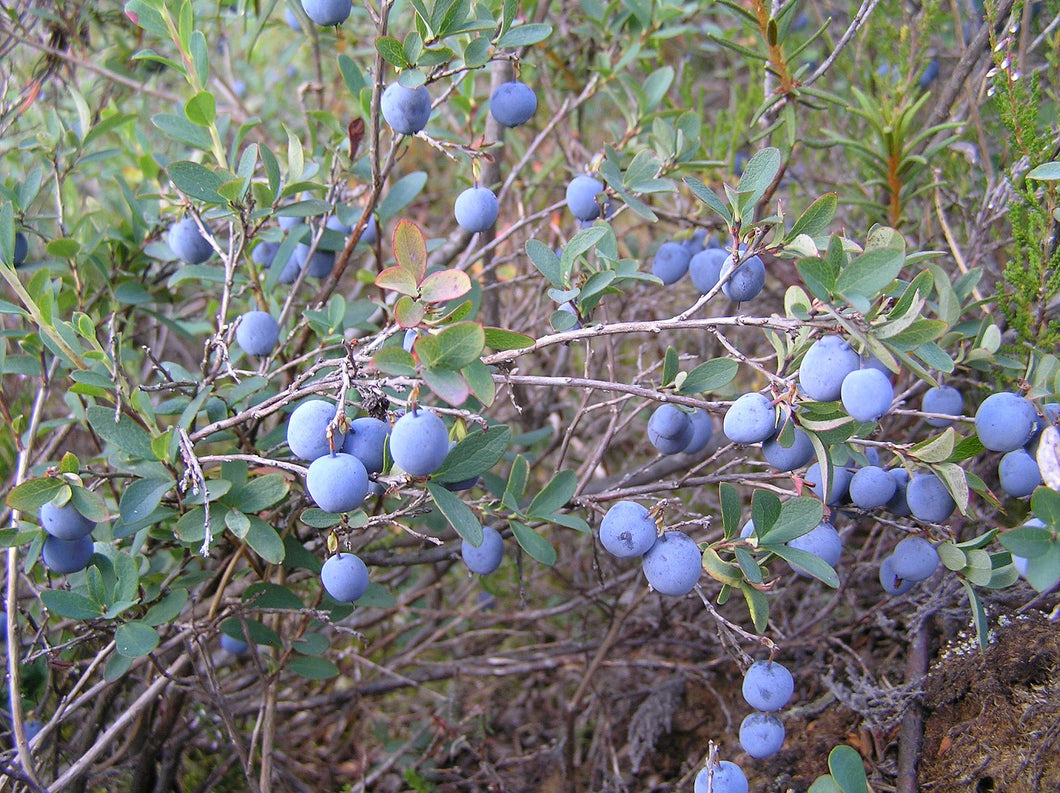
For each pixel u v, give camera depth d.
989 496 0.17
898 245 0.15
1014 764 0.17
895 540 0.24
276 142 0.36
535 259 0.18
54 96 0.28
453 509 0.15
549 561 0.18
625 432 0.30
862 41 0.28
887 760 0.19
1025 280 0.19
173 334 0.31
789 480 0.20
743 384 0.29
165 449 0.17
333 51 0.36
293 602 0.19
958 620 0.20
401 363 0.14
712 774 0.16
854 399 0.14
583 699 0.26
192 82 0.20
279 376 0.24
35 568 0.24
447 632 0.29
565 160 0.30
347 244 0.22
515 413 0.29
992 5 0.20
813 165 0.32
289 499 0.21
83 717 0.25
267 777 0.20
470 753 0.26
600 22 0.27
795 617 0.24
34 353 0.21
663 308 0.31
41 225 0.29
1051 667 0.18
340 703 0.27
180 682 0.20
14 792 0.19
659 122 0.22
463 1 0.17
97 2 0.29
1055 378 0.16
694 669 0.24
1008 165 0.23
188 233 0.22
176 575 0.20
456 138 0.26
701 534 0.26
